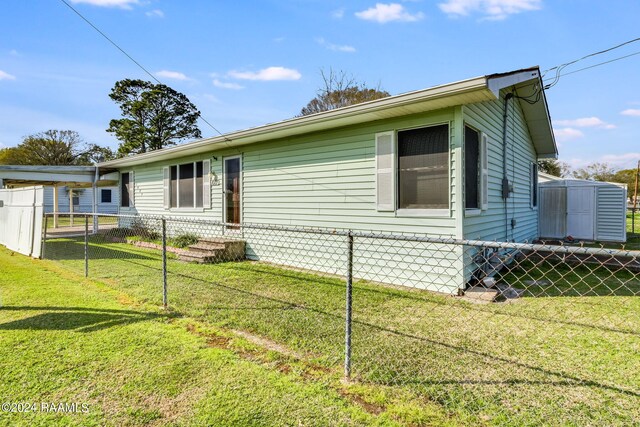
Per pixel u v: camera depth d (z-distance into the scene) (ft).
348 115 18.15
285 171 23.95
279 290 16.57
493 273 19.56
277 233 24.50
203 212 30.99
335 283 18.22
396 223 18.49
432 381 8.22
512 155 24.98
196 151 30.07
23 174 36.58
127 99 93.66
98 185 47.21
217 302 14.48
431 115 17.20
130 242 35.35
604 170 115.44
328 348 10.03
